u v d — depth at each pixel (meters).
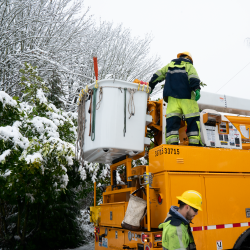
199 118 4.20
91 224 10.16
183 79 4.21
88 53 11.02
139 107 4.15
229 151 4.05
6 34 8.64
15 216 7.95
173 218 2.39
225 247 3.63
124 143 3.94
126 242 3.93
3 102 5.32
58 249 7.62
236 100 5.73
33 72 6.62
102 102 3.99
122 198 4.79
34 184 5.53
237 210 3.85
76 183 7.05
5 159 5.09
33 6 9.50
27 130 5.65
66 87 10.42
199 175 3.73
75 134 6.67
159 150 3.70
